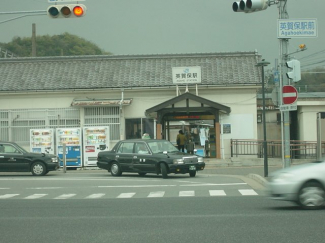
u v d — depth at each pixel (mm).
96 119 33531
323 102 37250
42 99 34625
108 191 18188
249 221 10617
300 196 12039
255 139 33312
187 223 10555
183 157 22609
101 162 24953
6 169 25234
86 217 11820
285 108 18016
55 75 35969
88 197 16500
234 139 33250
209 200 14734
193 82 32688
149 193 17266
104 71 35969
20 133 34312
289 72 17672
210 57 36438
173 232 9547
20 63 37562
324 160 12484
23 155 25359
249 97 33625
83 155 30984
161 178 23031
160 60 36625
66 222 11125
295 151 36219
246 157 32906
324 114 24938
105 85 34375
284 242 8406
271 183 12414
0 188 19844
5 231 10094
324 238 8695
